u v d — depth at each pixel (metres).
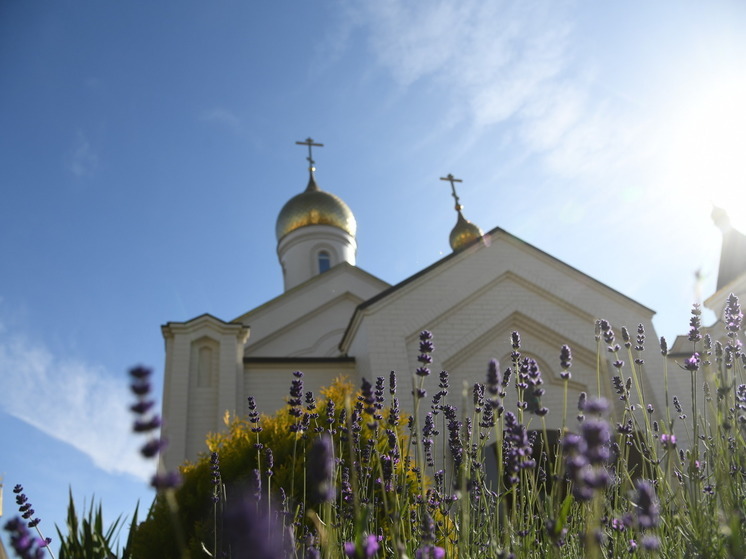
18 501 4.05
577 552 3.30
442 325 17.05
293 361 16.94
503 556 2.77
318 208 34.34
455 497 4.36
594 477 1.65
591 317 18.14
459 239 30.08
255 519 1.14
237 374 16.33
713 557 2.66
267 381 16.61
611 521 3.39
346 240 34.38
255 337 23.05
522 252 18.88
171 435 15.19
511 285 18.33
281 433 7.26
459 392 15.92
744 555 2.38
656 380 16.95
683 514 3.37
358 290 24.97
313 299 24.38
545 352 17.59
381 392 4.34
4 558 1.99
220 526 4.17
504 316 17.56
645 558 2.97
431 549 2.53
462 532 3.08
